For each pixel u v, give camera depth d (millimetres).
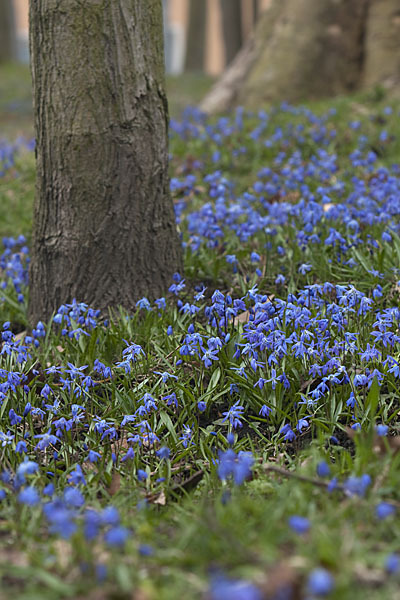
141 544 3297
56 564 3094
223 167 11125
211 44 48281
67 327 6125
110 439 4824
